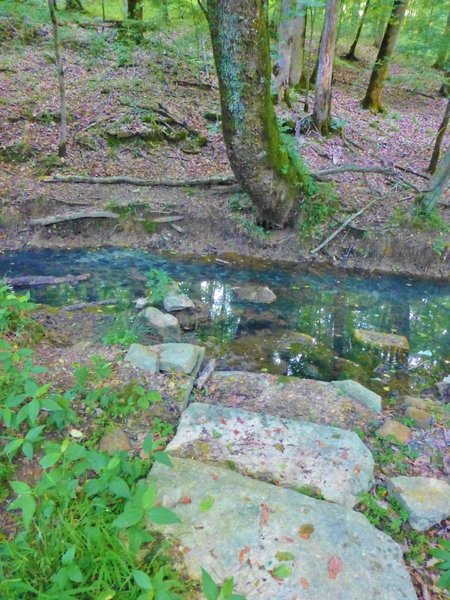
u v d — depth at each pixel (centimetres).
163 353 381
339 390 370
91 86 966
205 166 859
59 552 188
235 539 212
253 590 192
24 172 755
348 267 695
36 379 320
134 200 735
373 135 1096
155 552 203
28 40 1097
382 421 330
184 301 550
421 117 1333
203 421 304
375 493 258
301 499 238
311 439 292
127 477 234
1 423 266
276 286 634
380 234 704
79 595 178
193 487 239
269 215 702
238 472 263
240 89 561
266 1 538
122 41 1153
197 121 953
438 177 692
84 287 583
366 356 494
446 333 561
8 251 651
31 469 247
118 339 411
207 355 459
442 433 319
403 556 220
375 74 1233
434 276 687
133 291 582
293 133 994
